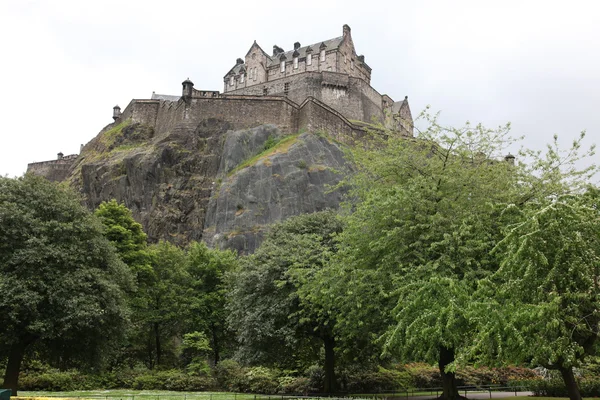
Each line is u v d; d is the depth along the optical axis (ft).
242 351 103.76
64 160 383.45
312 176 233.76
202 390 121.60
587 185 53.72
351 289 65.16
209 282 155.53
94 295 89.25
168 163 261.65
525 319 41.93
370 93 338.34
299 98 318.65
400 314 52.16
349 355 107.55
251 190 231.91
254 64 373.61
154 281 146.82
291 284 97.35
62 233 90.79
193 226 241.35
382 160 73.10
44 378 109.91
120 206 151.74
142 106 303.89
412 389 110.63
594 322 46.19
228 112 277.85
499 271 44.50
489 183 66.69
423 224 60.70
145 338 145.59
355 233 69.05
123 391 109.60
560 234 42.45
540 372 124.47
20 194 93.25
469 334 48.93
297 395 101.04
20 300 79.41
